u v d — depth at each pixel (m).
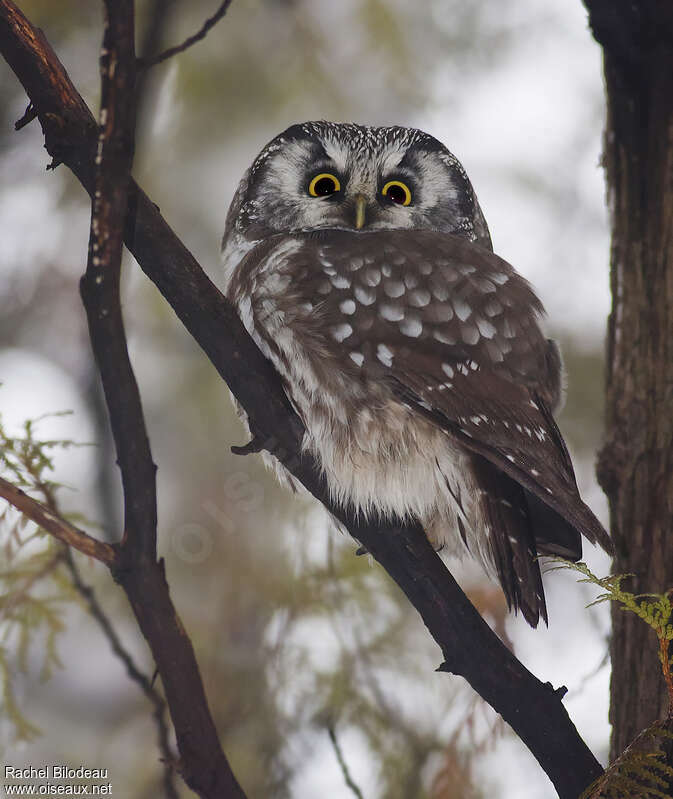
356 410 8.09
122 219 5.73
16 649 8.82
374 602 11.40
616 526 7.75
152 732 12.28
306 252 8.72
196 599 12.29
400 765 10.80
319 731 11.00
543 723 6.68
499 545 7.70
